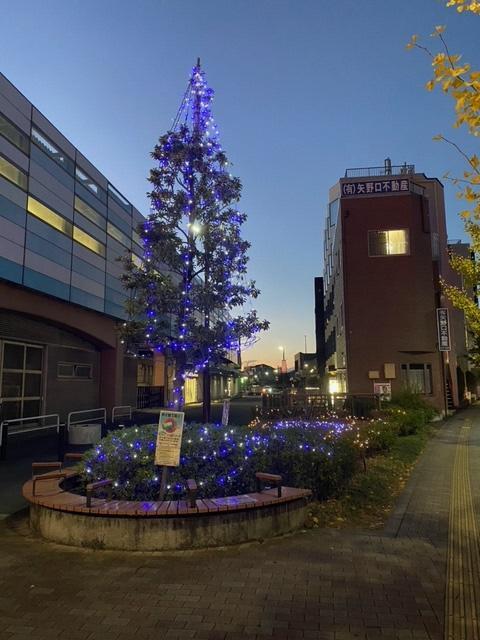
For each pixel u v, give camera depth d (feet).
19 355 61.26
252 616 13.85
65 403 71.10
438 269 105.60
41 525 20.92
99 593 15.37
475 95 11.02
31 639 12.66
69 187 66.95
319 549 19.24
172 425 20.93
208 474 22.85
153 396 110.73
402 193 90.22
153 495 22.20
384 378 86.94
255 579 16.38
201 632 13.01
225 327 32.19
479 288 35.04
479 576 16.63
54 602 14.76
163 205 32.86
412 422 58.44
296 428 30.83
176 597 15.06
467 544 19.92
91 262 73.15
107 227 78.79
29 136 57.67
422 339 87.45
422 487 31.55
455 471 37.47
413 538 20.66
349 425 39.93
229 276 32.86
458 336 146.10
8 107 53.98
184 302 31.86
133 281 33.06
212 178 33.30
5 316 57.62
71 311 68.69
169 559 18.20
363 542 20.11
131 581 16.24
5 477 33.35
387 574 16.80
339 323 103.30
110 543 19.26
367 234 90.33
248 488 23.38
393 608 14.33
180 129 33.45
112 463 22.71
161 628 13.21
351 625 13.37
